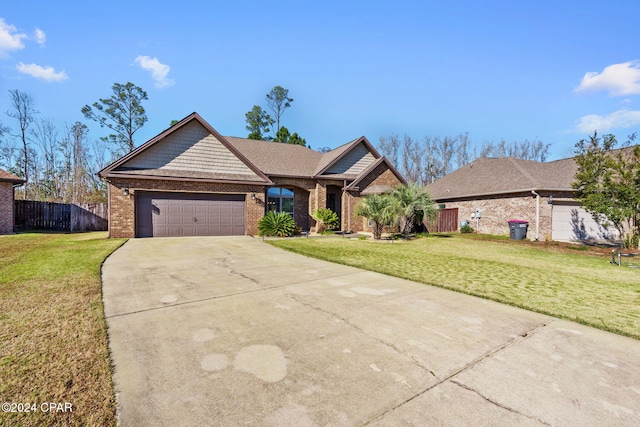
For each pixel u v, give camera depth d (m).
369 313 4.38
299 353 3.16
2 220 15.51
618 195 11.79
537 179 16.88
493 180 19.58
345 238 15.15
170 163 14.49
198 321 4.00
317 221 17.88
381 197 15.33
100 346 3.21
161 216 14.08
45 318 3.91
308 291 5.48
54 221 18.30
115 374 2.71
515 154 47.19
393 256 9.63
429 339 3.54
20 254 8.53
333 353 3.17
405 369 2.88
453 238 16.25
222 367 2.87
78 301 4.59
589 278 6.84
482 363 3.01
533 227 16.22
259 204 15.85
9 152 31.52
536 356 3.17
